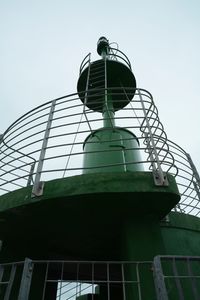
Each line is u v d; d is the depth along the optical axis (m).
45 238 5.13
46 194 3.99
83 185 3.95
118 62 8.79
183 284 3.85
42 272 5.23
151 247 3.83
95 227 4.67
